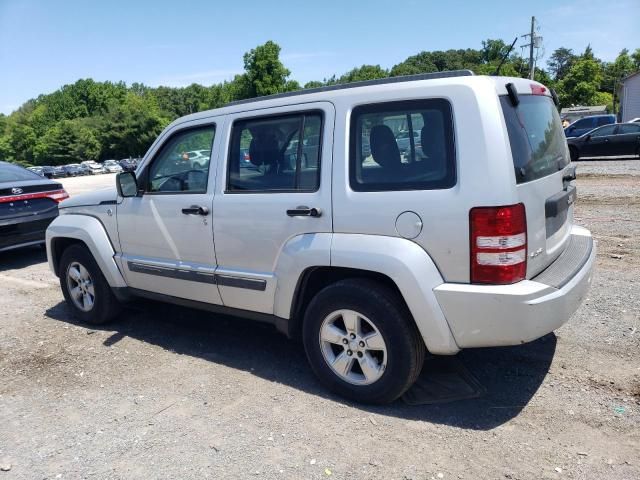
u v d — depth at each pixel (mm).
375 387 3342
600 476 2672
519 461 2818
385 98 3236
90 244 4891
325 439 3104
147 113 89875
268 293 3754
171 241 4312
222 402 3605
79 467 2979
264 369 4086
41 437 3305
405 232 3088
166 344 4688
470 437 3051
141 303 5527
